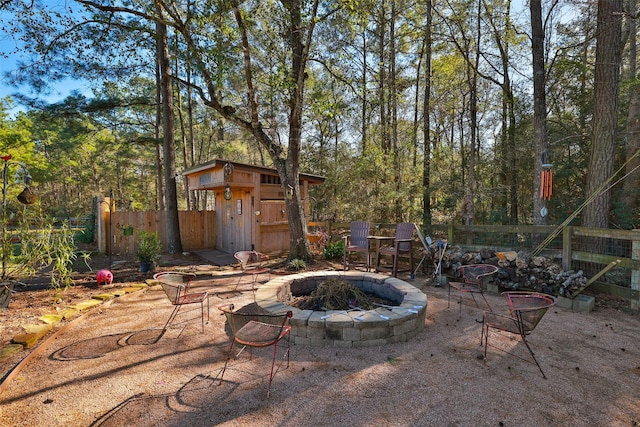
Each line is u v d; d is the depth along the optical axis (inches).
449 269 231.3
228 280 235.8
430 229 263.4
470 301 184.5
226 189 300.8
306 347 124.3
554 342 127.5
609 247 212.2
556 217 354.0
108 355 117.2
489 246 236.2
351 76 317.1
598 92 227.5
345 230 394.6
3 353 112.8
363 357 115.7
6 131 530.9
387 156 427.8
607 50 223.9
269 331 102.3
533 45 283.3
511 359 113.8
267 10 256.5
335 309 155.0
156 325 147.0
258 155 867.4
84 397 91.4
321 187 537.0
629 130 304.0
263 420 81.7
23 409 85.9
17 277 164.1
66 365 109.7
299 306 167.8
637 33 340.5
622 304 170.4
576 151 370.9
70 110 374.0
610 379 100.3
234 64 268.1
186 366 109.5
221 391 94.6
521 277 194.5
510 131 418.9
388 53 491.8
